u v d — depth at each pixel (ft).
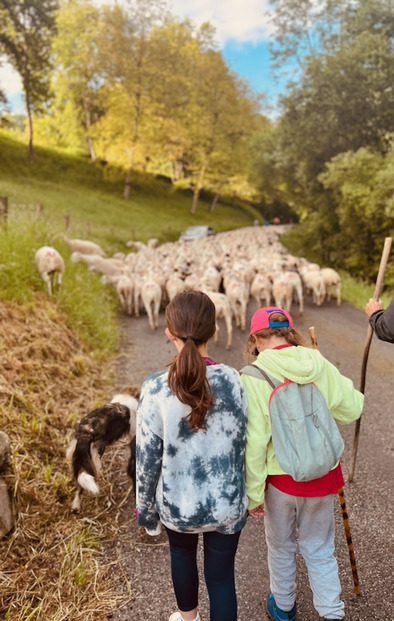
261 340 7.70
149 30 133.90
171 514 6.51
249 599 9.30
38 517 11.51
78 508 12.09
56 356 20.68
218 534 6.80
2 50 148.46
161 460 6.56
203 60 152.97
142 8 130.31
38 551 10.60
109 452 14.94
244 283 32.86
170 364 6.54
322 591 7.29
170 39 143.33
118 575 10.10
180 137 148.25
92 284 37.37
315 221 71.00
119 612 9.15
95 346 25.55
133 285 37.17
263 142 107.24
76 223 82.38
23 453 13.30
